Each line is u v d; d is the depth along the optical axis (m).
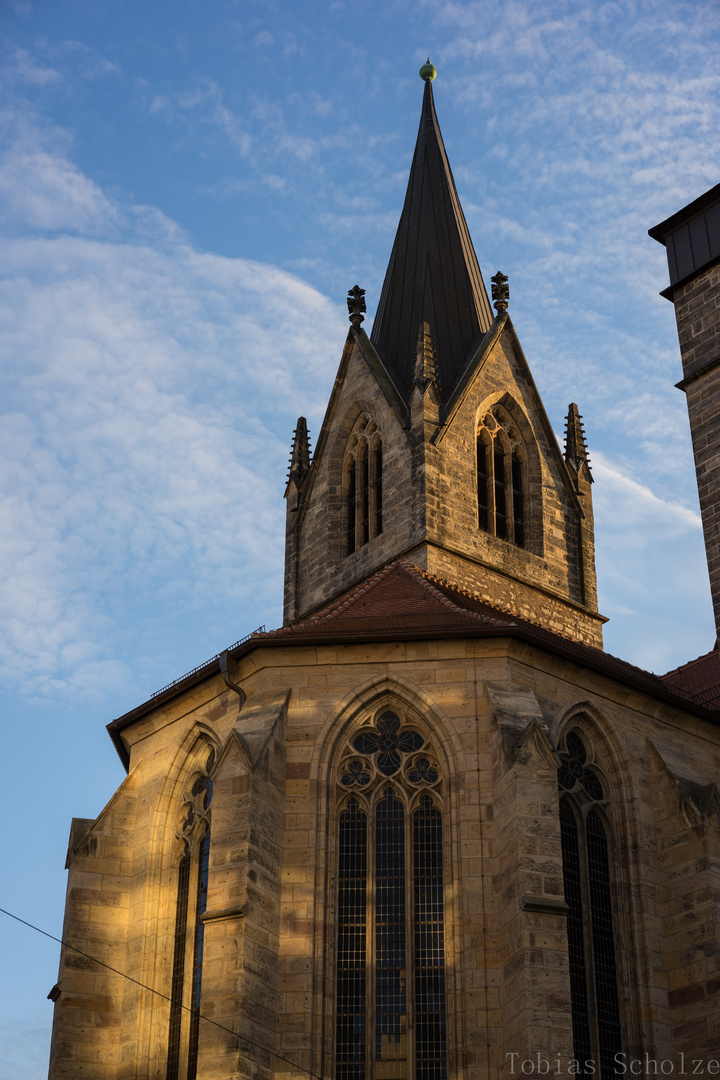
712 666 67.31
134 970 50.53
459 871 46.38
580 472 75.12
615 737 51.53
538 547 71.44
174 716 54.62
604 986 48.00
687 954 48.44
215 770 47.44
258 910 45.19
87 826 53.88
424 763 48.94
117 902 52.22
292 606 72.88
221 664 51.25
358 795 48.75
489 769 47.75
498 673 49.50
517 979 43.06
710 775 54.03
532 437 73.50
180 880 52.06
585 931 48.47
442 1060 44.78
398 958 46.34
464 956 45.06
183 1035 48.94
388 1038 45.25
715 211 72.62
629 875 49.75
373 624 51.94
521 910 43.53
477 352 73.12
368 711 49.78
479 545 68.25
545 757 46.09
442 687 49.47
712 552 68.19
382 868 47.69
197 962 49.91
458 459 69.25
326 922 46.41
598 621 72.31
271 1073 43.66
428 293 75.62
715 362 70.25
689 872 49.50
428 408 69.00
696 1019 47.34
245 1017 43.25
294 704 49.78
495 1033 43.97
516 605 68.38
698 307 72.19
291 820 47.81
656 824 51.06
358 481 72.19
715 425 69.56
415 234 78.69
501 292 75.75
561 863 44.59
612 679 51.97
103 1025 50.06
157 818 52.84
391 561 67.25
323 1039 44.72
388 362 74.69
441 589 59.09
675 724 53.84
